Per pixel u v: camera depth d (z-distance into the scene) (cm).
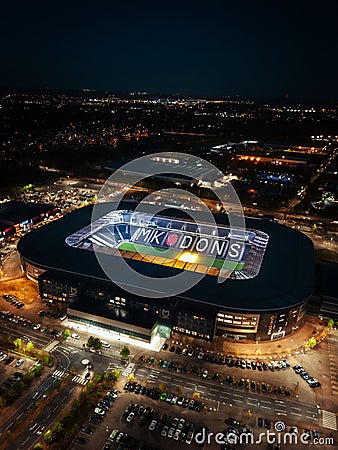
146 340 15250
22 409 12150
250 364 14475
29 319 16538
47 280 17188
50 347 14975
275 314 15100
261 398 12975
